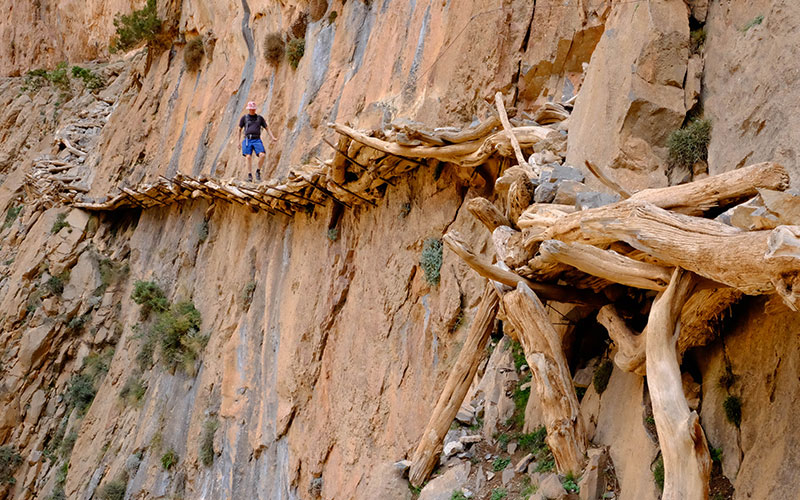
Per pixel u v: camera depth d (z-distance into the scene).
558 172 6.46
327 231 13.64
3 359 23.88
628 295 6.18
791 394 4.48
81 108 32.75
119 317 23.30
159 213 23.58
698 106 6.33
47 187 27.84
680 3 6.57
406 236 11.09
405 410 10.03
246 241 17.44
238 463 14.15
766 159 5.30
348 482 10.73
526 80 9.70
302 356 13.18
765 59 5.63
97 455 18.91
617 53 6.91
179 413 16.88
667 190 4.76
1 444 22.84
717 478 4.87
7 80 37.53
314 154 15.34
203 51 24.25
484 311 7.83
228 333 16.48
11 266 26.55
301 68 17.56
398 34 13.78
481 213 7.56
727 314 5.20
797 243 3.34
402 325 10.77
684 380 5.45
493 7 10.32
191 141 22.42
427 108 11.38
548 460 6.60
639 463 5.45
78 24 37.97
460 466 7.54
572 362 7.29
